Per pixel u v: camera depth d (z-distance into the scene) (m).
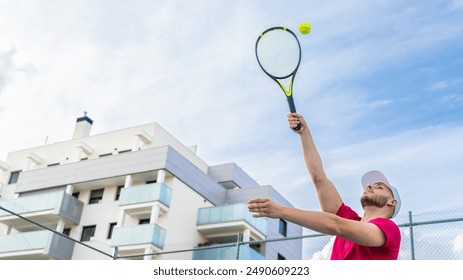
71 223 28.05
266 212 2.26
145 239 24.50
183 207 27.31
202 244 27.11
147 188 26.12
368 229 2.35
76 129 33.88
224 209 27.31
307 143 3.22
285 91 3.92
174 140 31.00
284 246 29.69
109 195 28.33
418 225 8.72
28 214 27.77
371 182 2.80
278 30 4.22
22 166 32.69
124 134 30.38
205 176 29.55
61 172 29.55
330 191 3.09
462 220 8.47
